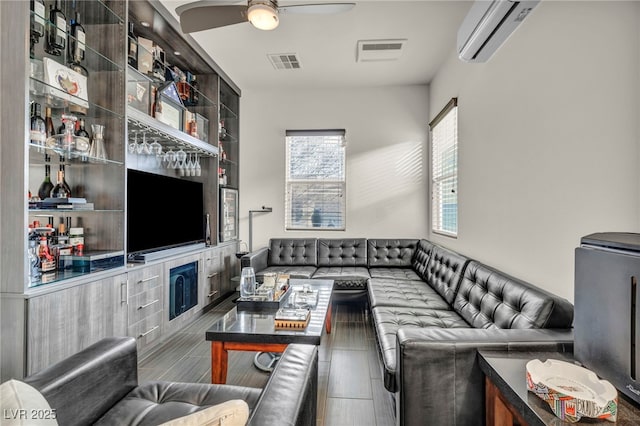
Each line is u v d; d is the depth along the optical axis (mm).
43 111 2109
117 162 2430
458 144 3309
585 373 1014
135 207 2650
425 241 4137
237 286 4426
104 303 2148
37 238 1992
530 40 1987
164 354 2590
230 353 2605
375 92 4621
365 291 3629
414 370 1354
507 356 1277
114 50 2436
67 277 1982
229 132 4746
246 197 4793
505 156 2312
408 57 3684
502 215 2361
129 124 2711
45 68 1984
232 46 3457
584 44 1539
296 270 3990
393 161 4594
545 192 1843
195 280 3404
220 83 4125
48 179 2264
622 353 925
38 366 1687
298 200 4789
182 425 720
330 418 1829
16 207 1693
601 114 1444
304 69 4039
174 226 3283
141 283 2529
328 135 4699
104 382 1211
